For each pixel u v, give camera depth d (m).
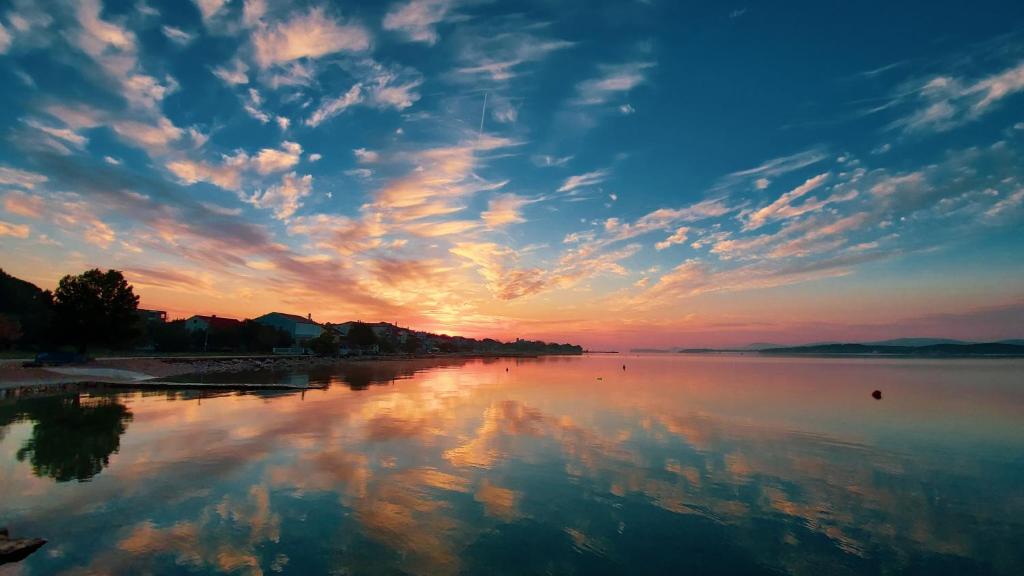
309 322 160.88
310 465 19.16
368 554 11.70
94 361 58.38
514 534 13.07
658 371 104.75
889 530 13.89
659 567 11.43
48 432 25.05
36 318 73.19
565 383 64.50
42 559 11.16
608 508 15.16
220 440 23.47
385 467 19.06
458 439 24.42
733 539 13.07
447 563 11.38
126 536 12.46
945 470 20.02
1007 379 75.31
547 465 19.83
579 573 11.05
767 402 42.50
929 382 68.94
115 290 61.47
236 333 112.81
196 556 11.42
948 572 11.56
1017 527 14.19
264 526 13.23
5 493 15.55
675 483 17.77
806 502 16.06
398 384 57.44
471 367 115.69
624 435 26.28
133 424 27.55
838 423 31.16
